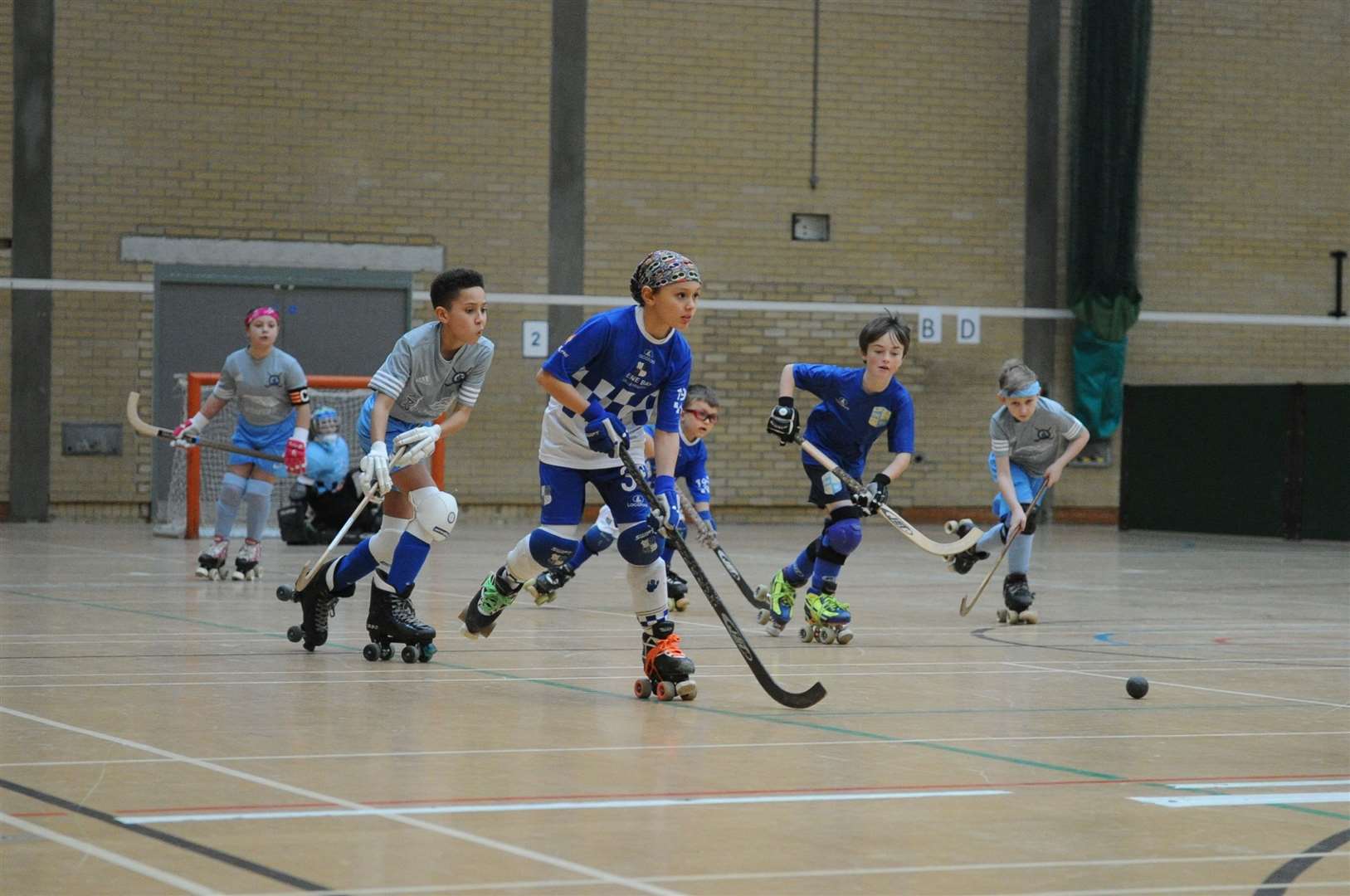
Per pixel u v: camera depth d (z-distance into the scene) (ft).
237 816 20.11
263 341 60.03
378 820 20.07
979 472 114.52
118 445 100.58
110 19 99.81
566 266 107.24
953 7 113.29
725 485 110.42
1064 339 115.44
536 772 23.52
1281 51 118.32
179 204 101.24
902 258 112.98
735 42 109.81
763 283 110.73
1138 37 111.55
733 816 20.76
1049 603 57.47
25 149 98.84
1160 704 31.81
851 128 111.86
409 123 104.58
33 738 25.73
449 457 105.70
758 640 43.83
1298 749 26.63
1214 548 93.30
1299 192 119.03
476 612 34.91
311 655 37.78
